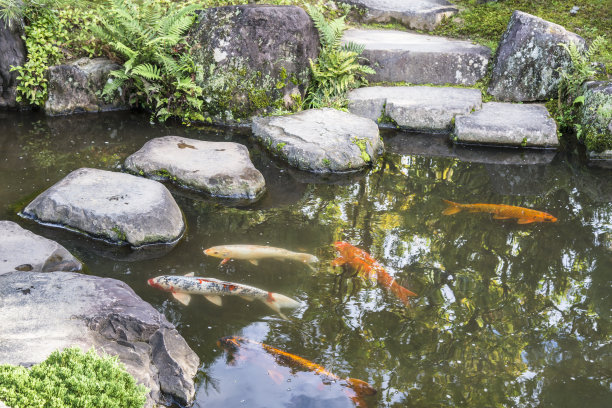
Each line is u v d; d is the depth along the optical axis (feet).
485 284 16.20
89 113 29.50
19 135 26.11
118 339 12.32
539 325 14.58
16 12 27.86
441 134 28.81
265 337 13.73
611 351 13.74
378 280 16.15
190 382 12.08
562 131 29.04
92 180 20.04
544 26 29.58
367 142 25.30
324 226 19.30
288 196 21.75
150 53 28.09
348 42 31.58
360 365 12.94
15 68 28.07
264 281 15.90
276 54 28.45
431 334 14.07
